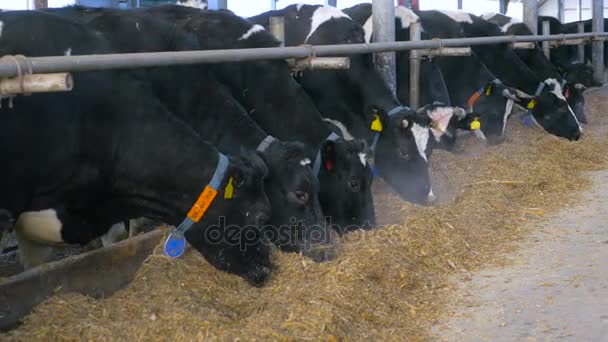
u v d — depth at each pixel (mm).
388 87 7617
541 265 5484
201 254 4793
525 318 4500
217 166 4574
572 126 10719
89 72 4398
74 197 4547
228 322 4148
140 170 4520
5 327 3979
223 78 6227
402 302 4680
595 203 7348
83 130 4406
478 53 11039
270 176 5062
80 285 4508
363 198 5828
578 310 4602
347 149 5715
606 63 18203
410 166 6734
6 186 4246
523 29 12742
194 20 6648
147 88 4688
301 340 3891
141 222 6180
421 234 5727
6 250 6207
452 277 5254
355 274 4738
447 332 4312
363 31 8227
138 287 4559
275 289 4676
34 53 4359
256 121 6336
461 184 7711
